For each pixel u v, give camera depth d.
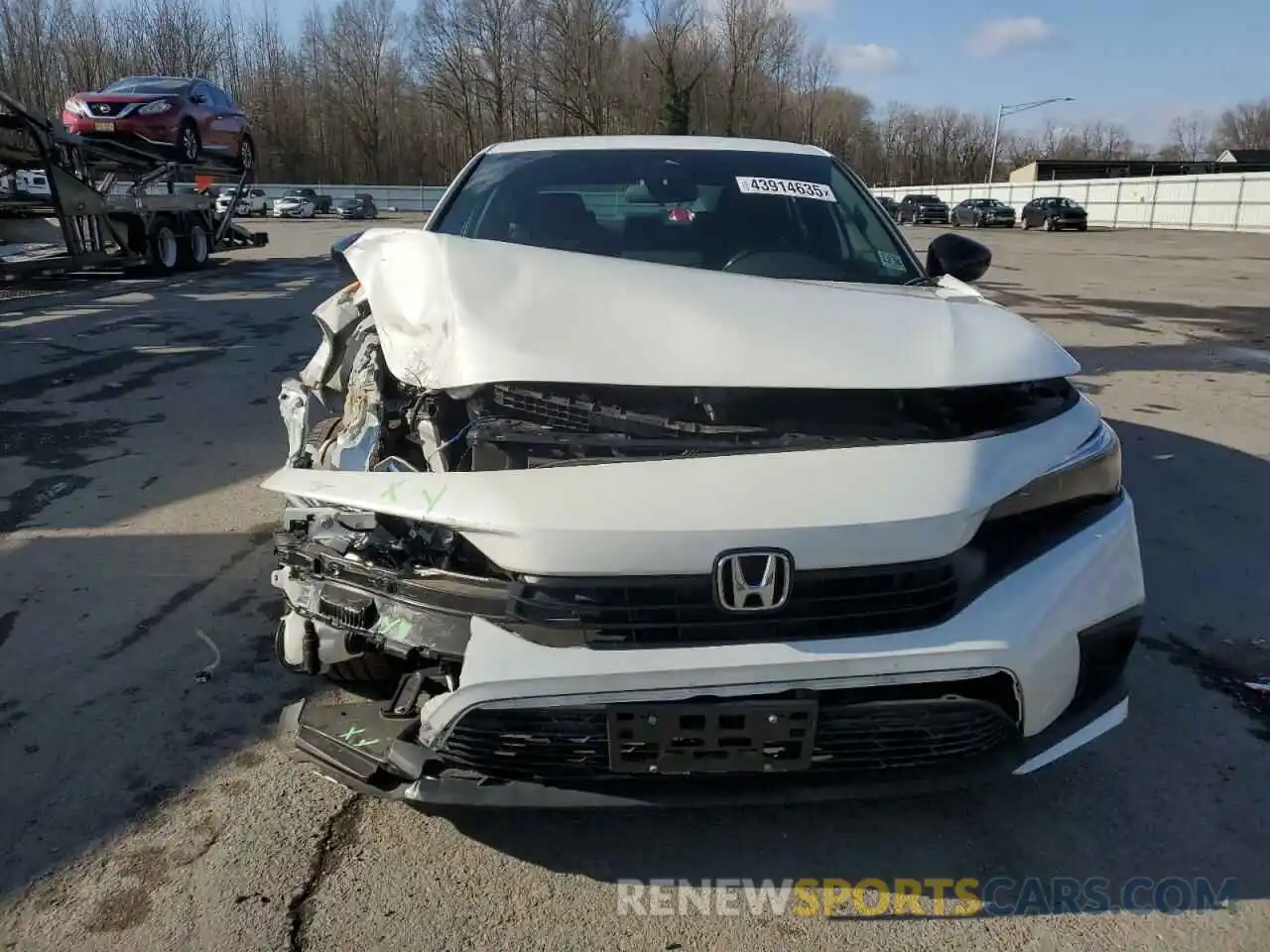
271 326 10.00
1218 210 41.25
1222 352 8.98
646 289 2.55
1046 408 2.50
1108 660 2.26
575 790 2.01
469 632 2.04
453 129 71.06
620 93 59.66
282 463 5.29
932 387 2.28
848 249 3.36
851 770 2.03
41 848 2.31
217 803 2.48
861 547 1.96
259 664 3.17
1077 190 50.50
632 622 1.95
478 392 2.36
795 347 2.36
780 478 2.05
